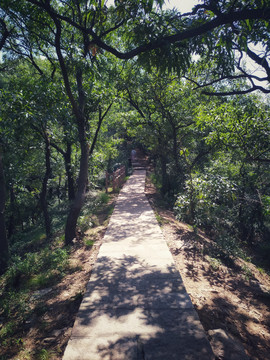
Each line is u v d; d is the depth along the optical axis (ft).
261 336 12.94
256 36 15.89
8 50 40.57
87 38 18.70
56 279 19.10
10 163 39.29
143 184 60.80
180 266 19.56
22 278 20.02
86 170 28.09
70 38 33.27
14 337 12.99
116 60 41.88
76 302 14.98
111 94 33.76
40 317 14.37
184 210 30.25
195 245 24.07
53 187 67.51
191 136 53.72
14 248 36.99
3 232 25.81
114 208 38.06
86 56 21.38
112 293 14.94
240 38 14.43
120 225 29.40
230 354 10.61
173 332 11.45
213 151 47.09
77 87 26.99
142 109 58.90
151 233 26.32
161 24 14.07
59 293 16.63
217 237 29.81
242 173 41.22
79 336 11.34
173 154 51.75
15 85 28.37
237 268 22.56
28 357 11.28
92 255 22.08
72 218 26.84
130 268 18.31
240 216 37.78
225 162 46.26
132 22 15.34
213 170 47.34
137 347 10.58
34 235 42.57
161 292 14.97
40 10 23.62
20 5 24.62
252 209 36.42
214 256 23.26
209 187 28.99
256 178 39.19
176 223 31.99
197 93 47.85
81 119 26.76
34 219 64.85
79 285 17.12
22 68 44.65
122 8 14.53
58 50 20.74
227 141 34.68
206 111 35.94
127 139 118.73
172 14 14.66
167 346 10.61
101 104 35.88
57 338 12.17
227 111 34.47
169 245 23.62
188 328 11.71
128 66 45.62
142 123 54.44
